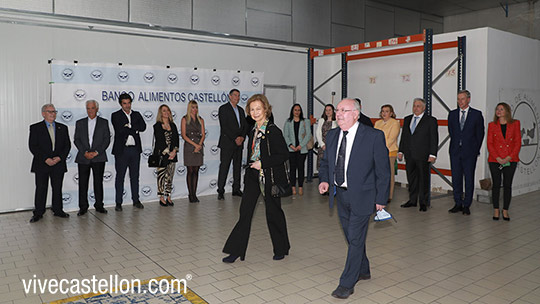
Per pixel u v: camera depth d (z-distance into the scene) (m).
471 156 6.50
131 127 6.89
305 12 10.02
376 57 9.38
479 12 12.79
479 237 5.36
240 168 8.16
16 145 6.63
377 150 3.42
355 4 11.07
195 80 8.13
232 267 4.31
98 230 5.72
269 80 9.45
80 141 6.49
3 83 6.48
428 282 3.90
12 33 6.50
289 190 4.42
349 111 3.45
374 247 4.95
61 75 6.84
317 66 10.27
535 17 11.90
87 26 7.10
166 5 7.93
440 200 7.69
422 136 6.72
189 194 7.64
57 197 6.38
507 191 6.18
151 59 7.75
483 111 7.68
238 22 8.91
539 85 9.02
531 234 5.48
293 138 8.05
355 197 3.46
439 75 8.02
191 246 5.02
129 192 7.50
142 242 5.18
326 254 4.71
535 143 8.87
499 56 7.87
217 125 8.43
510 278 4.00
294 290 3.73
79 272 4.18
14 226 5.91
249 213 4.42
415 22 12.69
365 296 3.59
